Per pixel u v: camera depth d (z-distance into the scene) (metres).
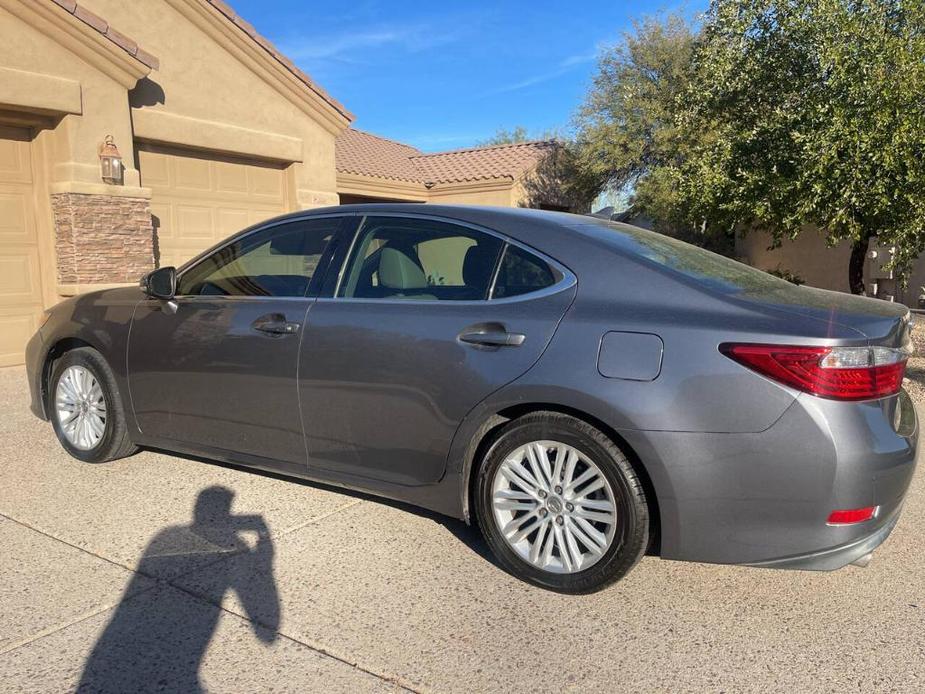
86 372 4.79
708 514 2.90
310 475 3.92
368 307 3.69
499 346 3.27
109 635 2.86
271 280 4.11
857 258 11.27
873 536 2.90
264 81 11.01
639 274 3.22
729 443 2.84
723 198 10.23
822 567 2.86
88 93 8.24
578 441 3.09
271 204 11.57
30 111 7.86
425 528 3.91
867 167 8.41
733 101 10.62
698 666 2.72
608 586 3.13
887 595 3.26
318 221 4.09
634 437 2.94
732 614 3.09
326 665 2.70
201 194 10.41
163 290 4.26
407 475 3.58
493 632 2.93
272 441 3.98
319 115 11.87
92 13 8.46
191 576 3.34
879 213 8.90
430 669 2.68
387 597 3.19
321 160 12.09
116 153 8.45
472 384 3.30
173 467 4.79
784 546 2.85
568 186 20.77
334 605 3.11
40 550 3.57
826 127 8.73
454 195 18.88
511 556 3.32
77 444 4.85
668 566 3.53
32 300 8.38
